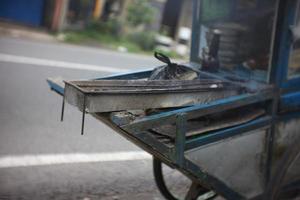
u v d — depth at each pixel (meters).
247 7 3.38
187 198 3.21
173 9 3.97
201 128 2.88
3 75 8.43
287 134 3.20
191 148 2.77
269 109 3.10
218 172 2.92
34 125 5.82
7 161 4.57
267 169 3.14
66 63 10.95
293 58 3.13
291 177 3.02
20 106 6.59
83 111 2.45
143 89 2.74
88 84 2.75
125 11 20.70
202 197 3.46
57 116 6.34
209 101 2.99
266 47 3.20
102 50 16.50
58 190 4.05
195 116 2.73
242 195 3.06
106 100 2.51
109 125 2.84
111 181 4.39
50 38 17.27
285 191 3.05
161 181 3.86
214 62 3.56
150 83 2.98
